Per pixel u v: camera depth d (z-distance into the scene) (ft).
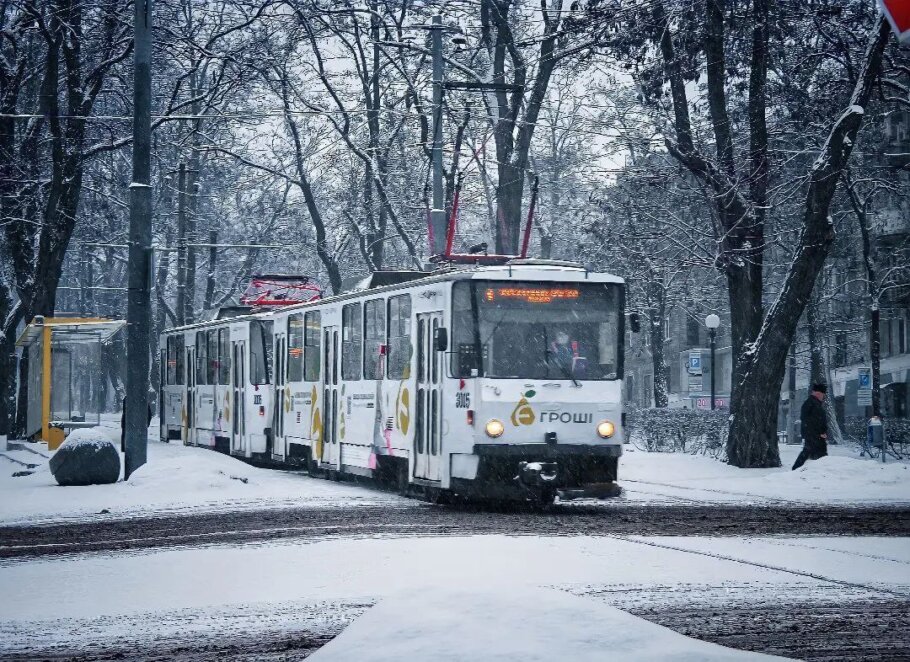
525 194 207.51
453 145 162.40
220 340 126.21
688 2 110.32
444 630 24.94
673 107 114.11
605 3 112.37
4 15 150.71
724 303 205.36
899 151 150.20
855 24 113.19
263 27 153.38
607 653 23.36
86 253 244.42
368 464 84.69
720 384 273.33
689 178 129.59
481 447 69.00
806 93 118.93
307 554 48.29
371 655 23.56
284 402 106.52
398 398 79.05
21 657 30.55
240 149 199.41
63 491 84.74
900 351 201.36
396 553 47.26
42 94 143.54
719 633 32.55
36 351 140.05
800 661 28.27
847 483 89.40
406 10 160.15
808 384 223.10
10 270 171.94
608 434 70.90
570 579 41.32
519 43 121.80
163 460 88.94
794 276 108.47
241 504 75.31
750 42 114.01
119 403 270.46
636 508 72.38
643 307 193.16
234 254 234.79
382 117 173.27
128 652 30.99
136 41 91.25
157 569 45.78
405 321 78.23
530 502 76.13
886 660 29.14
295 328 104.12
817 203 106.83
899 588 40.34
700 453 129.90
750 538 54.75
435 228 122.11
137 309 90.84
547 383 70.33
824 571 44.06
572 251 207.10
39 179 153.79
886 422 142.61
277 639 32.40
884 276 164.55
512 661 22.72
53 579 43.93
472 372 69.77
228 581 42.57
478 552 46.91
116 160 212.84
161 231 223.92
